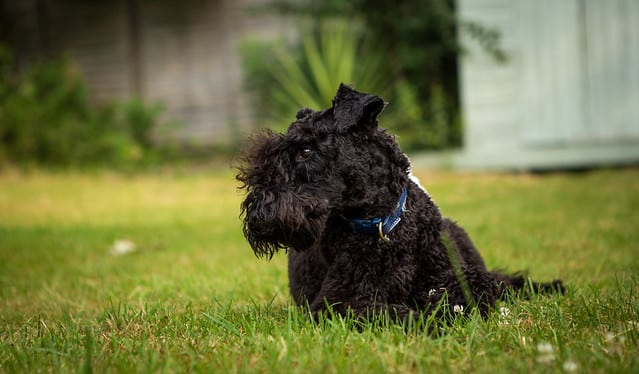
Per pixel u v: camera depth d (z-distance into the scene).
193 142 18.22
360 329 4.05
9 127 17.03
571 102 13.95
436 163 14.44
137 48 18.45
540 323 3.99
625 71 13.70
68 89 17.77
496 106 14.29
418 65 16.44
